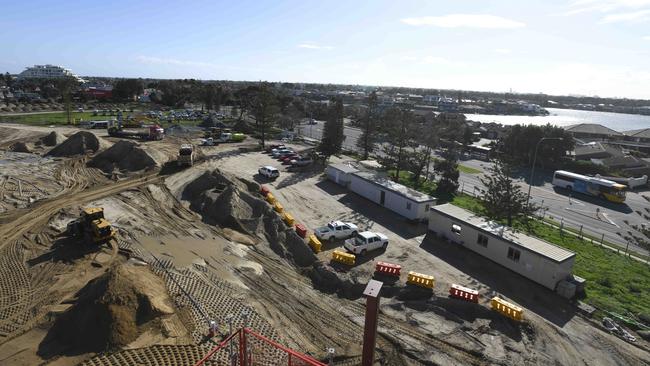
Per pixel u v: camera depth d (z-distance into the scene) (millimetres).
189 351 17922
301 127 106375
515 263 28828
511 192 38344
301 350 19688
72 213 34844
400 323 22766
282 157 60969
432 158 73438
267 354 18703
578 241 37250
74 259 26734
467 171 67562
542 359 20078
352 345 20547
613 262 32375
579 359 20188
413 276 26203
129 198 39500
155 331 18750
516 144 76312
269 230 34000
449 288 26266
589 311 24188
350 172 48469
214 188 41531
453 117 128750
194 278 24578
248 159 61062
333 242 33625
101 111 106312
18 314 20703
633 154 84625
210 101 119688
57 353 17469
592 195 55781
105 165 50531
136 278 21188
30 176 44438
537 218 44219
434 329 22266
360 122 80625
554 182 61094
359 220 38719
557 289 26391
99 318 18344
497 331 22203
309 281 27641
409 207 39062
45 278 24359
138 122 83750
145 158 50844
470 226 32156
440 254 31672
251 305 22859
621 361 20125
